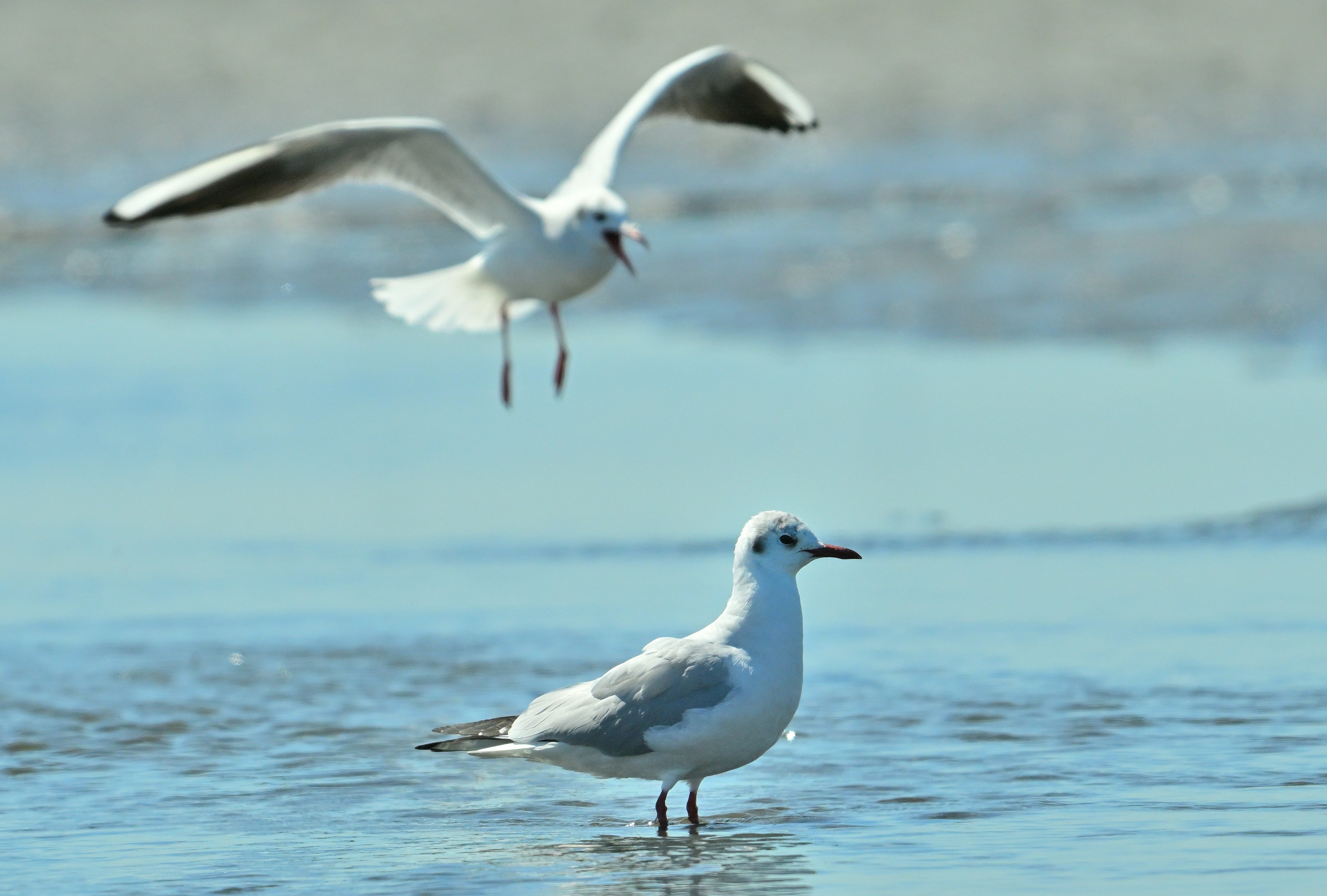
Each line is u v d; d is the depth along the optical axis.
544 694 10.46
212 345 24.62
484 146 39.38
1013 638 11.90
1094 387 20.00
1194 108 38.91
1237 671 10.93
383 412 20.42
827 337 23.45
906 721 10.20
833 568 13.95
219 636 12.65
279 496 16.94
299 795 9.20
